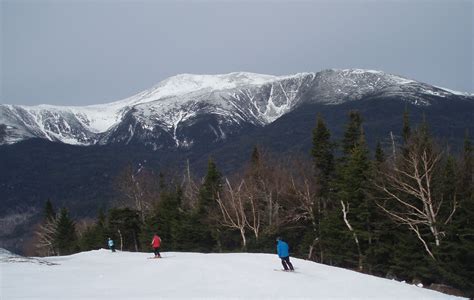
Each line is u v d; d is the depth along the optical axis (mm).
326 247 54562
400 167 46156
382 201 47281
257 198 63781
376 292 25141
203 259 36812
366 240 48500
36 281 28281
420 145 44500
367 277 29594
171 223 73250
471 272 41031
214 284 26266
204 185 71062
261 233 61125
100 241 86125
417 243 43906
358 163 50094
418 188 44594
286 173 66000
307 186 59000
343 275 29625
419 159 44125
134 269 33219
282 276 28281
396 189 45562
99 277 29734
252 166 68938
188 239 70438
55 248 102750
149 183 88750
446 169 44969
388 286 27188
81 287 26047
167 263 35219
